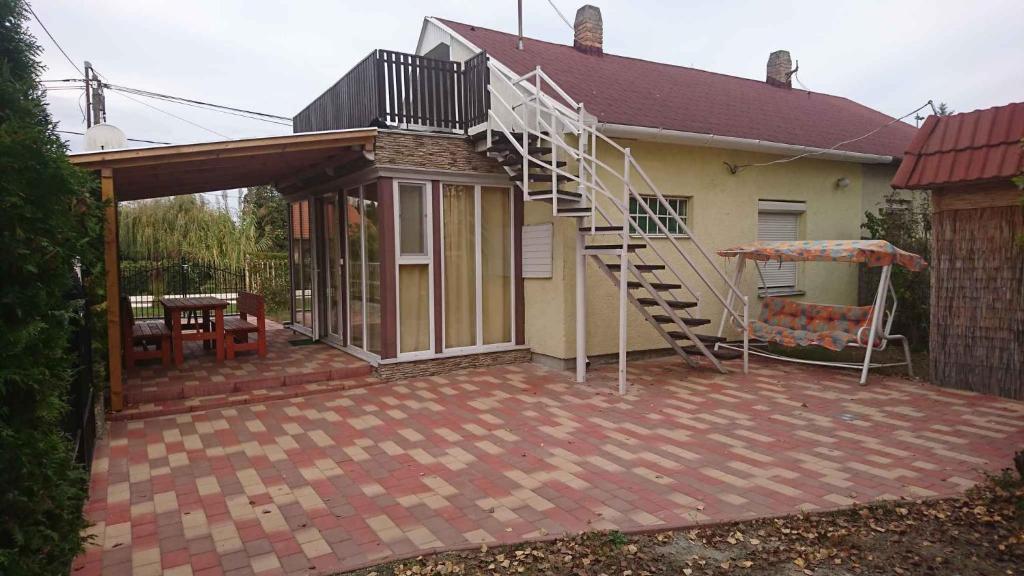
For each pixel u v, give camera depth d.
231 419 6.21
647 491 4.35
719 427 5.87
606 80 10.51
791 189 10.48
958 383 7.26
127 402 6.48
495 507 4.12
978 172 6.69
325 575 3.28
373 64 7.90
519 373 8.20
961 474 4.64
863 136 11.72
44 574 2.38
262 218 25.47
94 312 5.99
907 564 3.37
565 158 8.22
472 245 8.55
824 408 6.52
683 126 8.95
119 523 3.93
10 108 2.52
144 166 6.18
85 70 16.22
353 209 8.78
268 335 11.05
